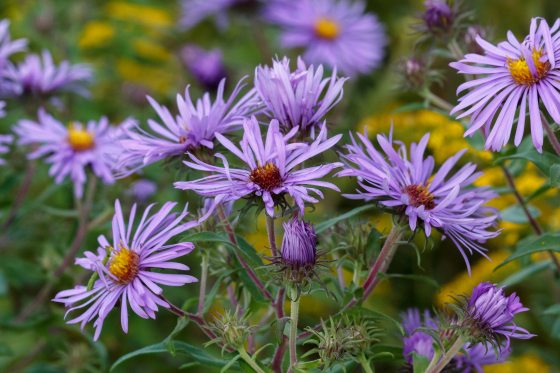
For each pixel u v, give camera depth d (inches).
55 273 28.3
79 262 22.6
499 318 22.0
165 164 23.1
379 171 22.2
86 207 28.2
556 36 22.3
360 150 22.4
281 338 22.4
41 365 28.3
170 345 22.5
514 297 22.0
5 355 27.8
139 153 23.0
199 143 22.8
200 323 22.7
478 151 26.2
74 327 28.0
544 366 29.2
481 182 29.0
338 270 23.9
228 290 24.0
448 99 36.4
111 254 22.2
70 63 36.4
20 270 28.8
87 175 29.1
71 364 27.9
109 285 22.2
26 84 29.0
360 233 23.3
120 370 30.1
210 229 23.2
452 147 29.0
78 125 28.6
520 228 29.5
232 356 23.0
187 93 23.4
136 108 37.6
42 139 28.3
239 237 23.0
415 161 23.0
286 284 21.9
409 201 22.1
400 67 26.4
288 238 21.8
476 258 31.9
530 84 22.1
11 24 37.1
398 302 31.6
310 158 22.8
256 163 22.0
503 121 22.1
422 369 22.7
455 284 30.5
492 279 30.3
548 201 29.5
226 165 21.8
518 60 22.3
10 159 30.4
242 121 22.6
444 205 22.1
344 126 33.8
